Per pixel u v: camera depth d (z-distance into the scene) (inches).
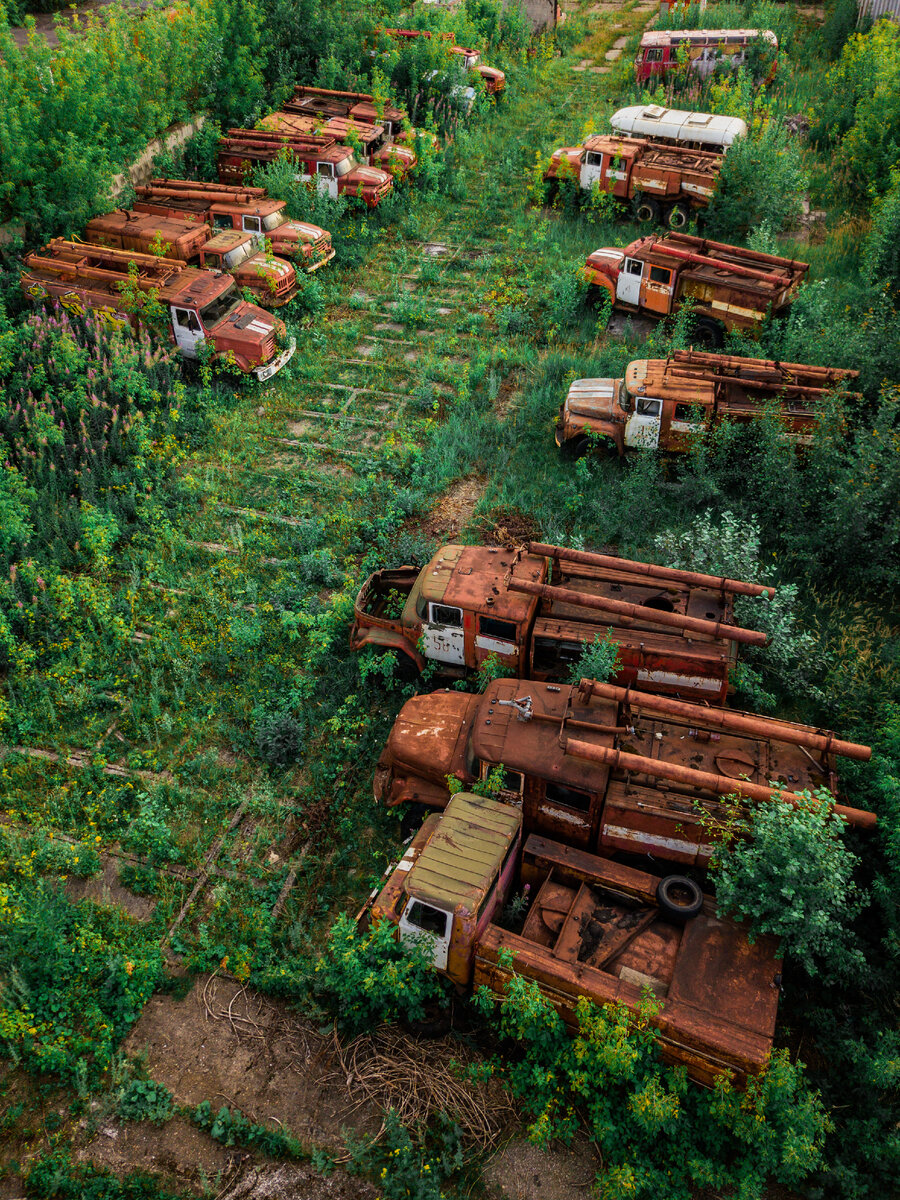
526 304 799.7
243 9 1043.3
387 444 632.4
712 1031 281.4
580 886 340.5
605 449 617.3
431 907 306.2
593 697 370.0
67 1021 332.8
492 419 658.2
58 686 460.4
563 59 1456.7
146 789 418.0
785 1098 277.6
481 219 969.5
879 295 681.6
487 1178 287.6
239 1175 291.6
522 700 367.9
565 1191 283.9
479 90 1209.4
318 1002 335.6
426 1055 316.2
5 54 796.0
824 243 876.0
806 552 513.3
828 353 609.0
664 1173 281.6
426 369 713.0
